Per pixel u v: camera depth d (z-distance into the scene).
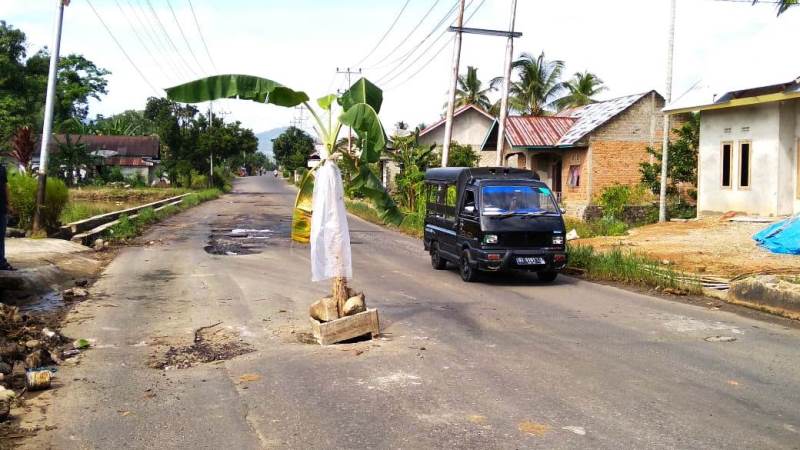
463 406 5.63
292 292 11.27
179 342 7.89
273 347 7.71
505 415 5.40
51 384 6.25
